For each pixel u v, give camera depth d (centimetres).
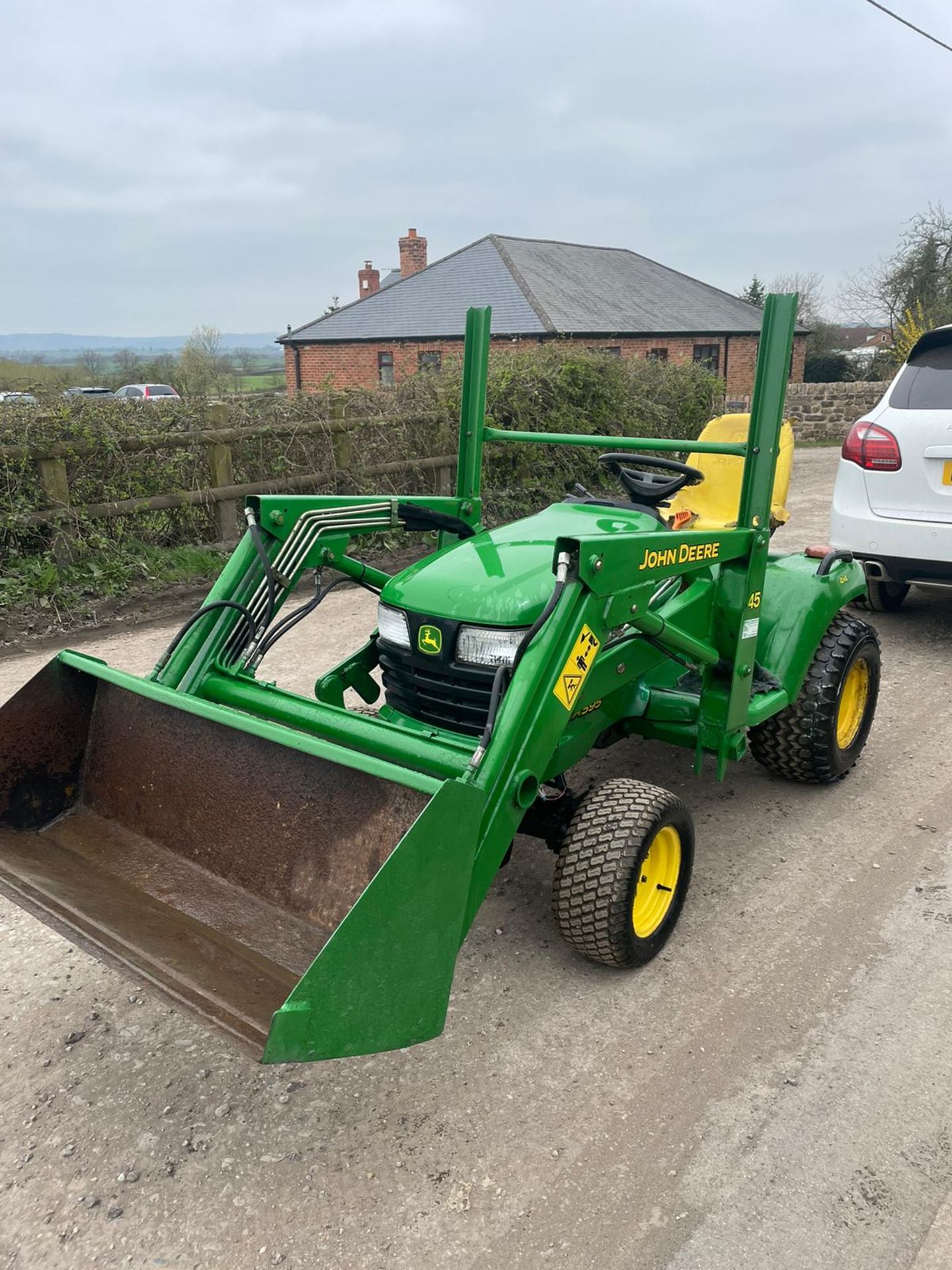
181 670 295
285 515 319
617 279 2836
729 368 2755
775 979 282
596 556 251
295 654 563
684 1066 247
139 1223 204
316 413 870
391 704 318
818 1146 221
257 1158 221
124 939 226
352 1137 227
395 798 227
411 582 296
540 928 309
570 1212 205
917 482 512
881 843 358
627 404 1167
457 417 966
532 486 1025
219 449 784
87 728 289
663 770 420
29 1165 219
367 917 190
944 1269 190
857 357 3291
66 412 693
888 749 437
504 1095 239
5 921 316
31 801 278
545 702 245
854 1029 260
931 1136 224
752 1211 204
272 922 238
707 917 313
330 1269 193
